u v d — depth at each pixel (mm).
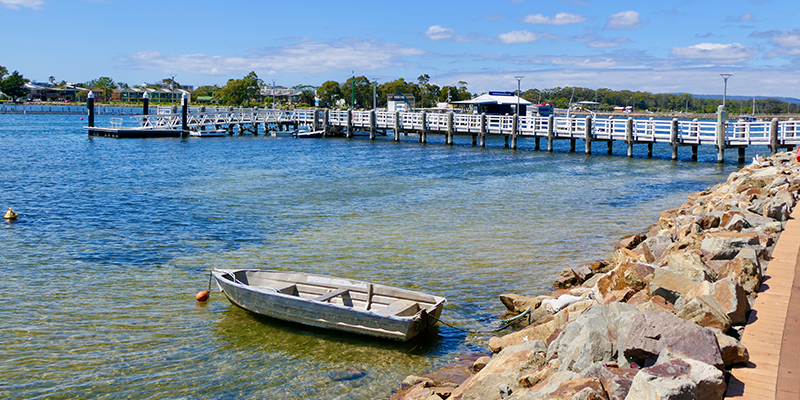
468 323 11781
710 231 13297
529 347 8492
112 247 17625
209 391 9078
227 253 17016
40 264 15758
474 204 24922
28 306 12570
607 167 39438
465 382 8070
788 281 9430
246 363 10070
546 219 21844
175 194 27500
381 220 21547
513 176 34375
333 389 9141
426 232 19578
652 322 6645
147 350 10539
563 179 33188
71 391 9047
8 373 9562
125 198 26312
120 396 8906
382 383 9359
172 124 71875
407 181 32094
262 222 21188
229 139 67062
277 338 11172
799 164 26812
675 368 5523
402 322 10617
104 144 58969
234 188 29406
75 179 32688
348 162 42625
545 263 15875
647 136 44844
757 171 25078
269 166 39812
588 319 7734
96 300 13039
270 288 12984
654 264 11695
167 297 13328
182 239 18641
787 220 14453
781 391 5805
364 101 177750
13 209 23531
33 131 77875
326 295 11977
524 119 55844
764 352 6758
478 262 15969
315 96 187000
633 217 22297
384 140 66188
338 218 21906
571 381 5996
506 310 12406
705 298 7570
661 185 31031
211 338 11125
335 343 10969
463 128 58000
